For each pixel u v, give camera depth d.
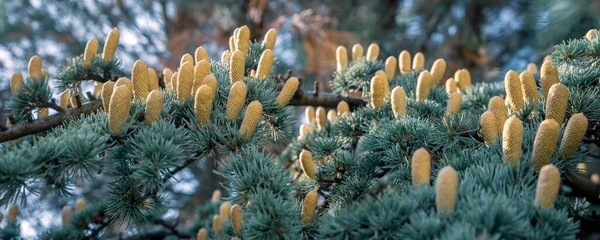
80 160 0.83
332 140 1.15
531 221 0.76
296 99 1.26
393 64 1.33
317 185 1.07
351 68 1.31
